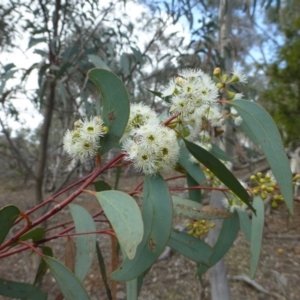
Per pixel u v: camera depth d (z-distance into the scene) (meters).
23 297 0.27
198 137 0.28
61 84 0.54
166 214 0.20
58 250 1.05
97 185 0.29
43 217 0.21
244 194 0.22
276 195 0.25
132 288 0.23
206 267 0.29
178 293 0.89
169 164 0.20
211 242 0.45
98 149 0.21
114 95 0.21
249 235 0.27
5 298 0.56
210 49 0.63
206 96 0.21
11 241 0.22
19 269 0.93
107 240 1.13
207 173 0.28
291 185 0.20
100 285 0.90
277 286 0.93
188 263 1.03
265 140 0.21
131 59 0.65
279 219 1.34
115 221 0.18
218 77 0.23
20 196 1.65
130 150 0.20
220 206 0.40
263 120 0.22
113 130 0.21
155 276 0.98
